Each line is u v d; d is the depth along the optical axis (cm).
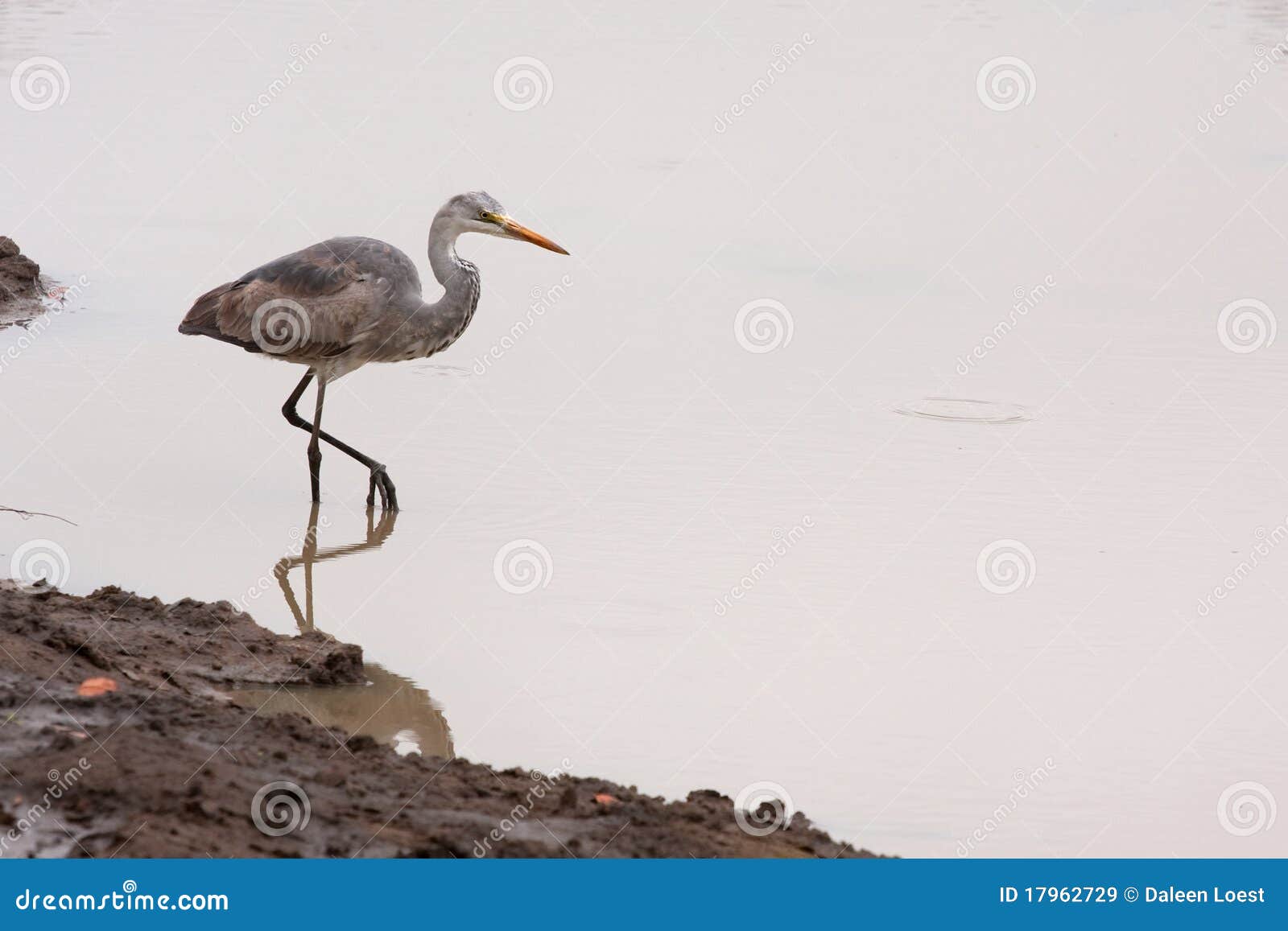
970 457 1672
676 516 1516
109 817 830
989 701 1162
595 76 3547
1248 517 1518
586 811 926
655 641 1257
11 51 3659
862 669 1214
